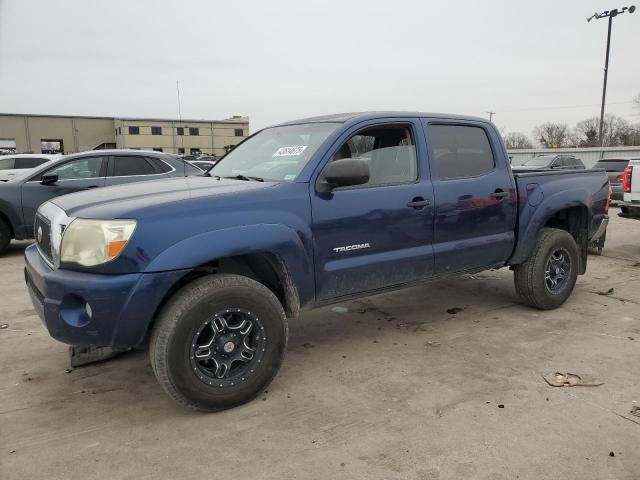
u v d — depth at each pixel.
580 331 4.47
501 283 6.16
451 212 4.11
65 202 3.29
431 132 4.12
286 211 3.26
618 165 16.20
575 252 5.09
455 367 3.75
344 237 3.53
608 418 2.99
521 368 3.71
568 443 2.74
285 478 2.50
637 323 4.67
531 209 4.67
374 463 2.60
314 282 3.44
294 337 4.44
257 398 3.31
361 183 3.32
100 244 2.79
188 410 3.18
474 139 4.43
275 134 4.27
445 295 5.68
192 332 2.92
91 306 2.76
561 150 34.75
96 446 2.79
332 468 2.57
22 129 63.97
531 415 3.04
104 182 8.24
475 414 3.06
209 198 3.07
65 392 3.44
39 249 3.44
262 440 2.83
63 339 2.90
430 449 2.71
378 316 4.98
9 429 2.97
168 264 2.83
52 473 2.55
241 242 3.03
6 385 3.54
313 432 2.90
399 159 3.95
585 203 5.09
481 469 2.54
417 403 3.22
